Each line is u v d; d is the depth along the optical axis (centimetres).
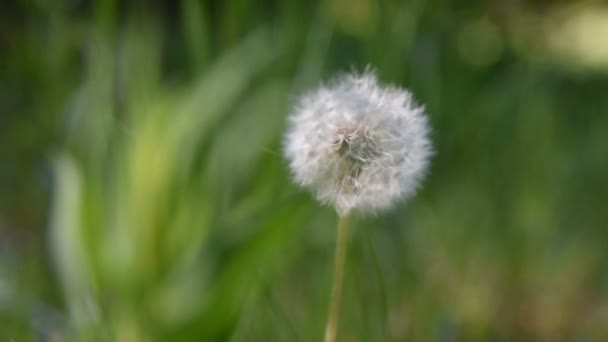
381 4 70
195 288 59
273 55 72
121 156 64
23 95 106
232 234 58
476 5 125
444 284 73
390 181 44
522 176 95
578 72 140
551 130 105
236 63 68
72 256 60
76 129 67
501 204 91
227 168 65
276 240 58
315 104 46
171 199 62
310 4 76
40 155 95
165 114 64
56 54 72
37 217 90
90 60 65
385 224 73
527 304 80
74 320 60
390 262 69
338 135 44
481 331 69
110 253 61
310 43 68
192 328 59
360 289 58
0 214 93
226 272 58
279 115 67
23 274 71
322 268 64
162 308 59
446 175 92
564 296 82
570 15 144
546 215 91
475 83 117
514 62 126
